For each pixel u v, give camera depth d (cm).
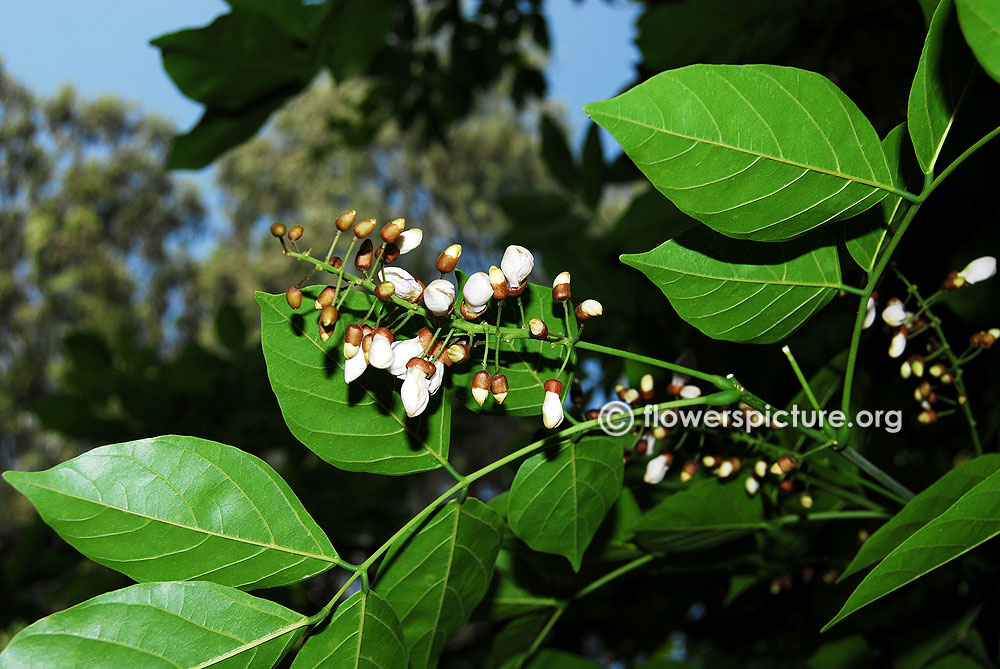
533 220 105
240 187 687
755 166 40
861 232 44
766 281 43
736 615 86
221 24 65
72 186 740
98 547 40
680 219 81
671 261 43
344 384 44
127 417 110
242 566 41
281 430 107
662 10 71
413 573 44
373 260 43
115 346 117
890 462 62
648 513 50
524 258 43
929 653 61
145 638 39
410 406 42
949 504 43
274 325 43
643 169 39
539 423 58
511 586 55
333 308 42
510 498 45
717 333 44
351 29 73
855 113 40
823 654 66
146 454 41
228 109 72
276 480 42
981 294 59
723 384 45
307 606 99
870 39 77
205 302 722
